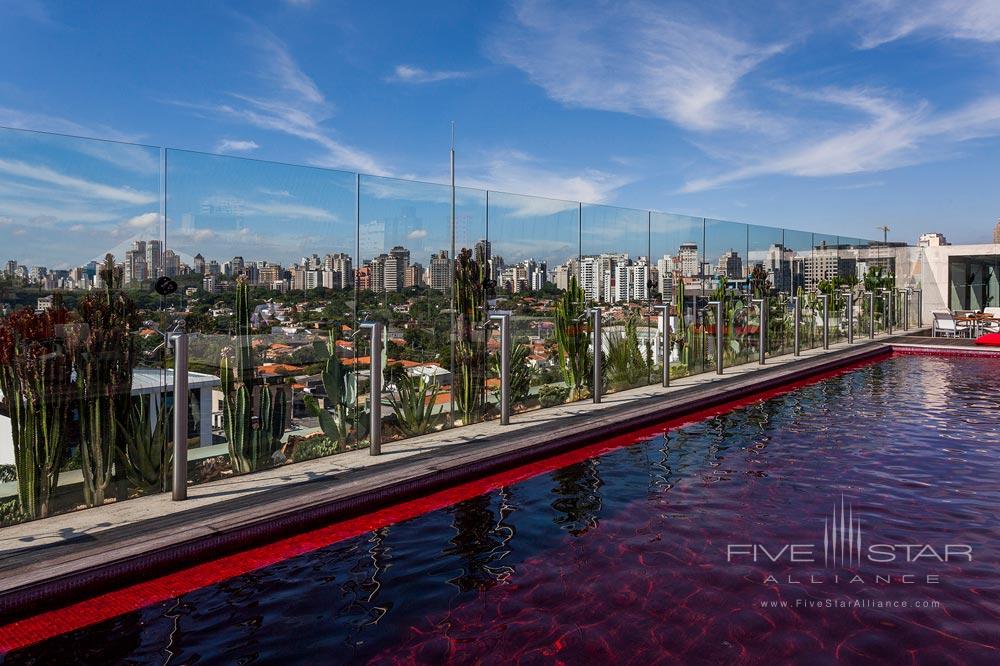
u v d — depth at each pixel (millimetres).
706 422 6980
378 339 5160
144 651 2545
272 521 3721
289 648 2547
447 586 3090
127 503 3980
